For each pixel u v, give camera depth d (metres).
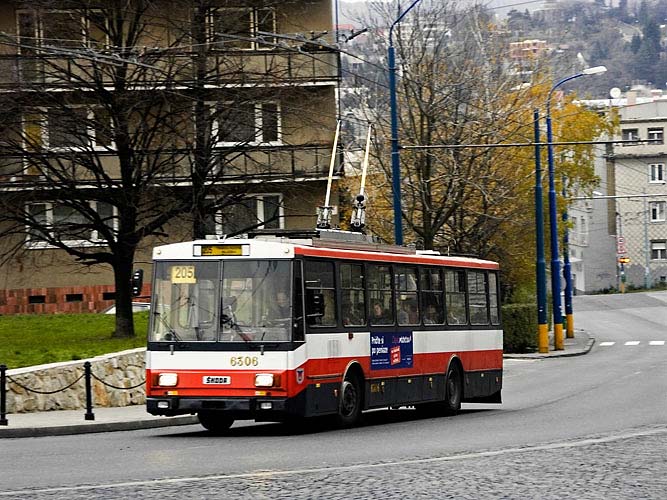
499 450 16.22
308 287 20.12
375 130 46.78
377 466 14.46
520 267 56.59
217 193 35.41
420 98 46.75
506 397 32.00
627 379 37.25
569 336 66.25
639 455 15.51
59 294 45.56
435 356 24.83
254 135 35.16
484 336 27.48
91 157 33.31
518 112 50.62
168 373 19.88
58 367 24.97
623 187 108.81
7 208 33.28
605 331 73.25
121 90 32.66
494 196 47.97
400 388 23.22
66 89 33.12
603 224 109.81
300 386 19.64
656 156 107.75
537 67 56.16
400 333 23.31
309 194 45.25
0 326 35.72
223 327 19.77
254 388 19.48
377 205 48.25
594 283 110.31
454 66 49.50
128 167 33.38
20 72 34.34
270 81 35.12
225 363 19.66
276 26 42.41
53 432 21.27
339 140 44.16
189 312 20.00
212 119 33.75
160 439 19.48
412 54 47.91
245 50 36.19
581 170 59.81
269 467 14.60
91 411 22.80
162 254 20.30
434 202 48.12
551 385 36.00
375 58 49.16
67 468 14.88
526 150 51.88
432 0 49.34
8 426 21.19
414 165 47.00
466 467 14.37
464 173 46.69
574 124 58.88
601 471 13.95
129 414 24.19
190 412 19.89
